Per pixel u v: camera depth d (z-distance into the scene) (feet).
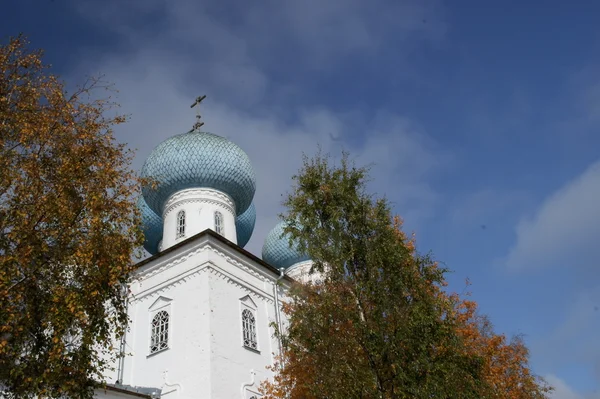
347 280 50.67
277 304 94.02
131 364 81.00
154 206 104.27
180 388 74.02
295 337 50.93
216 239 87.20
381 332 47.67
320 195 54.49
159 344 81.00
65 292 37.83
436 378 46.11
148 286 88.07
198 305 80.23
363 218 53.42
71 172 39.73
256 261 93.71
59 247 38.78
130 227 42.39
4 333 35.63
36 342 38.32
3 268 34.83
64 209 38.29
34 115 40.27
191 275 84.12
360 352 47.50
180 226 98.63
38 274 38.14
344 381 45.80
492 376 69.36
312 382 48.75
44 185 39.45
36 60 41.78
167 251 88.12
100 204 39.42
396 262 51.19
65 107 41.57
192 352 76.13
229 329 80.43
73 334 40.65
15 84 40.70
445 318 52.54
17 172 38.50
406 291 50.57
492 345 76.28
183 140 104.73
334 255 51.42
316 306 50.65
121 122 44.29
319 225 53.42
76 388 38.27
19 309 36.88
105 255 39.86
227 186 104.01
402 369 45.70
